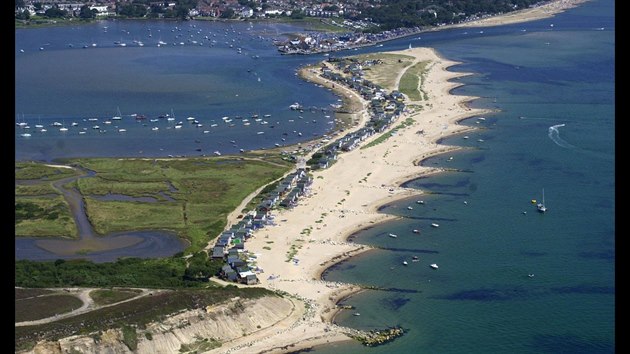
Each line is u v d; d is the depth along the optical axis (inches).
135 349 6515.8
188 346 6717.5
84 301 7165.4
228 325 7007.9
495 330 6968.5
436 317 7263.8
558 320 7091.5
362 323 7214.6
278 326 7155.5
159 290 7529.5
